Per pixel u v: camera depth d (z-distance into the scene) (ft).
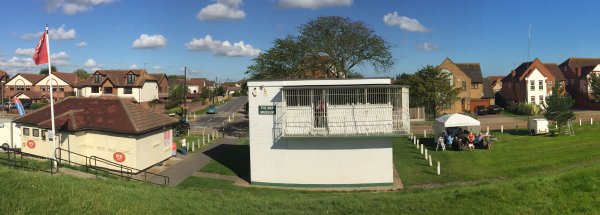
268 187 69.31
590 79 211.82
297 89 67.00
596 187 43.52
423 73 175.11
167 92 292.20
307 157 69.72
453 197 44.73
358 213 40.86
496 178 72.64
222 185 69.82
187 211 39.86
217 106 301.02
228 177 75.92
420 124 160.76
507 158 88.12
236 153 99.86
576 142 102.12
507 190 44.93
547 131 119.34
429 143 111.75
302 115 67.87
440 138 100.12
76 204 35.60
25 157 81.51
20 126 85.35
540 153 91.30
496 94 246.88
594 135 111.86
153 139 83.10
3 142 91.09
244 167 83.71
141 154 78.13
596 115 178.50
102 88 233.96
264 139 70.33
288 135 66.80
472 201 42.78
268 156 70.44
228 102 352.69
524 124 151.53
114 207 36.78
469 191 46.21
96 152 79.36
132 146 76.28
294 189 67.77
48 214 32.55
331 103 67.82
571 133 118.73
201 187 67.72
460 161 87.04
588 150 90.53
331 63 148.56
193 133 145.59
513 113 201.26
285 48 144.97
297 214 40.65
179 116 202.39
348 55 146.72
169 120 90.17
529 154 90.99
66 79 277.23
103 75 237.45
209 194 51.90
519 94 223.71
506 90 239.91
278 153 70.13
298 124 67.82
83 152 79.20
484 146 100.58
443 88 171.73
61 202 35.45
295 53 144.77
